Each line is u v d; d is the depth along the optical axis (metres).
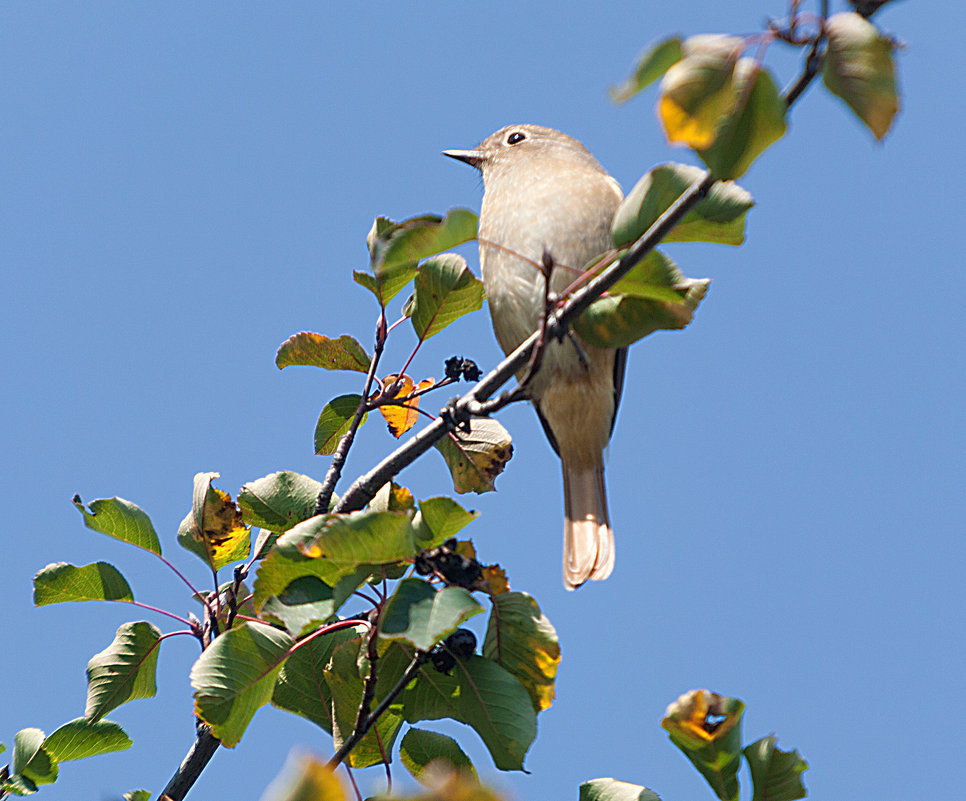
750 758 5.16
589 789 5.71
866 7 4.12
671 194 5.48
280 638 6.08
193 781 7.11
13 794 7.01
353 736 5.88
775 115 4.00
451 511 5.66
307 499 7.48
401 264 5.43
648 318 5.87
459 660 5.93
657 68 4.04
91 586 7.31
